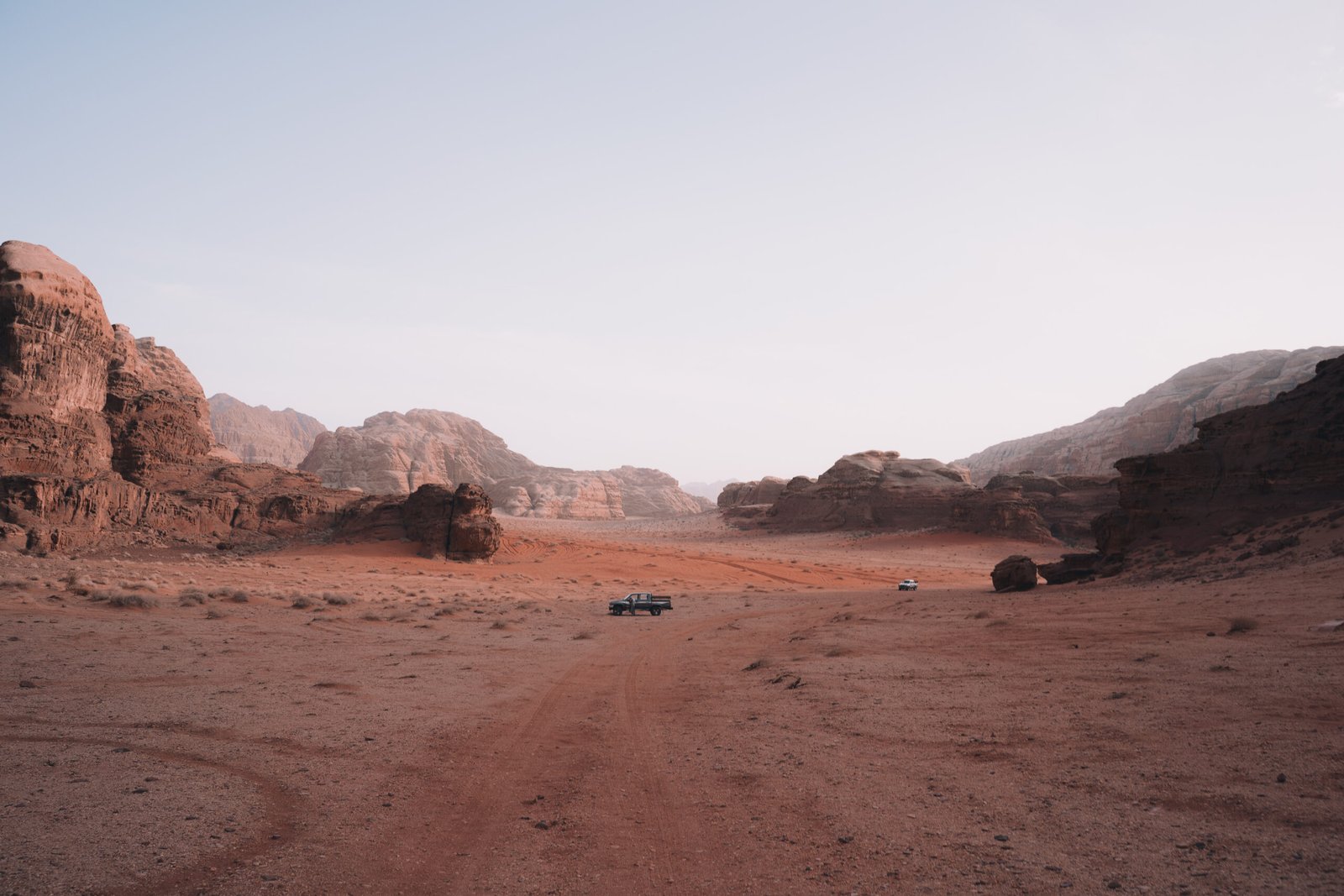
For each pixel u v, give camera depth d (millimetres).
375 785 11797
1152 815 8859
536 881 8141
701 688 21281
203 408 125500
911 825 9305
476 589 73625
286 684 20984
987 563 136375
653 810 10523
